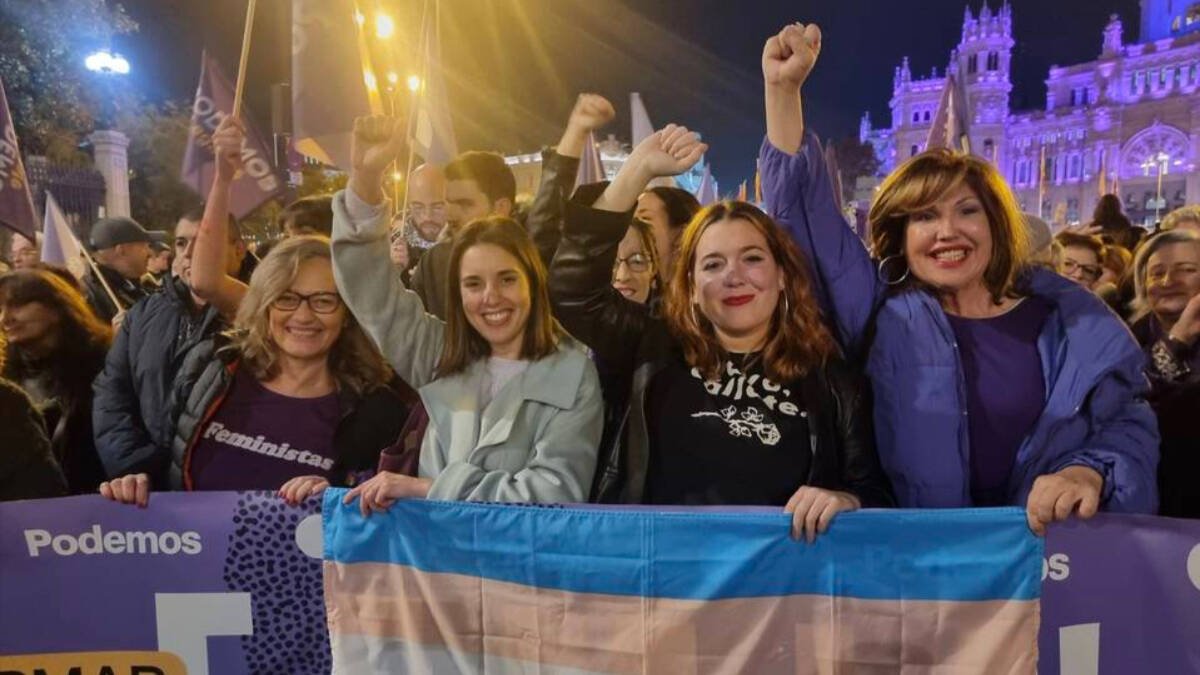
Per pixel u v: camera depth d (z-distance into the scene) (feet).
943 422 6.26
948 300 6.66
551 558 6.43
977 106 275.80
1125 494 5.89
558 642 6.48
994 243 6.45
